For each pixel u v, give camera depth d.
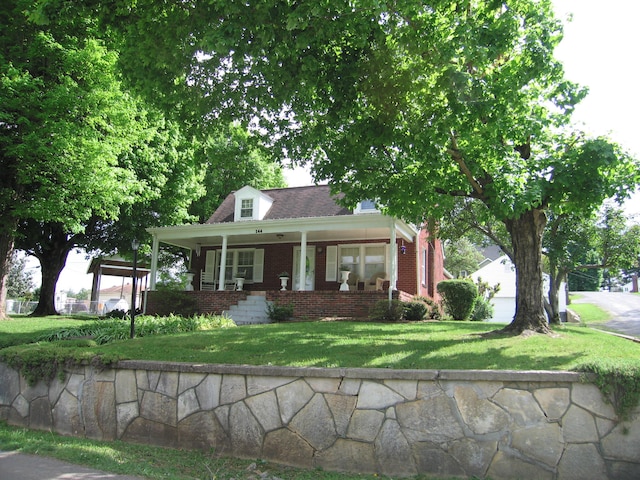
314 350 7.28
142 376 6.60
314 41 7.66
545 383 5.21
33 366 7.35
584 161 8.14
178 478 5.02
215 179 28.88
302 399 5.74
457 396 5.33
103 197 15.52
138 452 5.94
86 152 14.23
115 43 11.22
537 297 9.25
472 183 9.55
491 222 18.84
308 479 5.16
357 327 11.26
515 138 8.27
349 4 7.41
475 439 5.18
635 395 4.95
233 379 6.10
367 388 5.57
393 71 8.09
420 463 5.24
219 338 8.95
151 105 10.89
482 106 7.65
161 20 7.99
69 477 4.96
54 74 14.26
